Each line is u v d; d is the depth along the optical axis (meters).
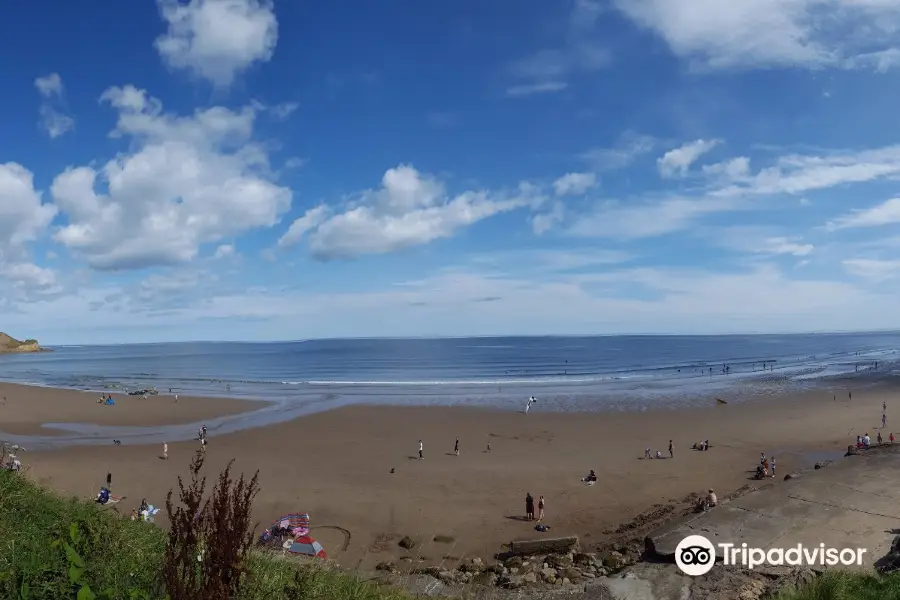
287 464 34.62
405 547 21.86
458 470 33.12
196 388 80.81
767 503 18.98
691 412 52.81
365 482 30.66
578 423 47.88
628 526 23.41
